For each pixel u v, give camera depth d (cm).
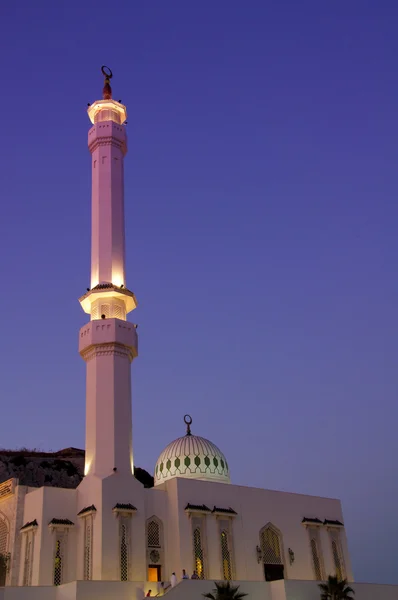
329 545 6131
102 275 5762
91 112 6669
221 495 5484
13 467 8788
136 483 5028
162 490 5266
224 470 6272
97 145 6425
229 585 4247
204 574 5034
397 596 5600
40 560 4591
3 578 4762
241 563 5319
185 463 6122
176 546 5016
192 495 5278
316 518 6138
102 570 4506
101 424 5147
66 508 4897
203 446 6294
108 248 5878
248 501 5656
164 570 4969
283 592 4566
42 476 8881
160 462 6322
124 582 4181
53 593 4100
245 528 5503
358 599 5247
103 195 6147
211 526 5275
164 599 4081
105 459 5025
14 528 4916
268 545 5647
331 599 4762
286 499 6003
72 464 9425
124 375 5397
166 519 5166
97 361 5381
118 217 6094
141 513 4938
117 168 6350
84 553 4716
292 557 5722
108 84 6869
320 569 5941
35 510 4869
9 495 5153
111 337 5394
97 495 4803
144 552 4812
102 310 5631
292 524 5912
